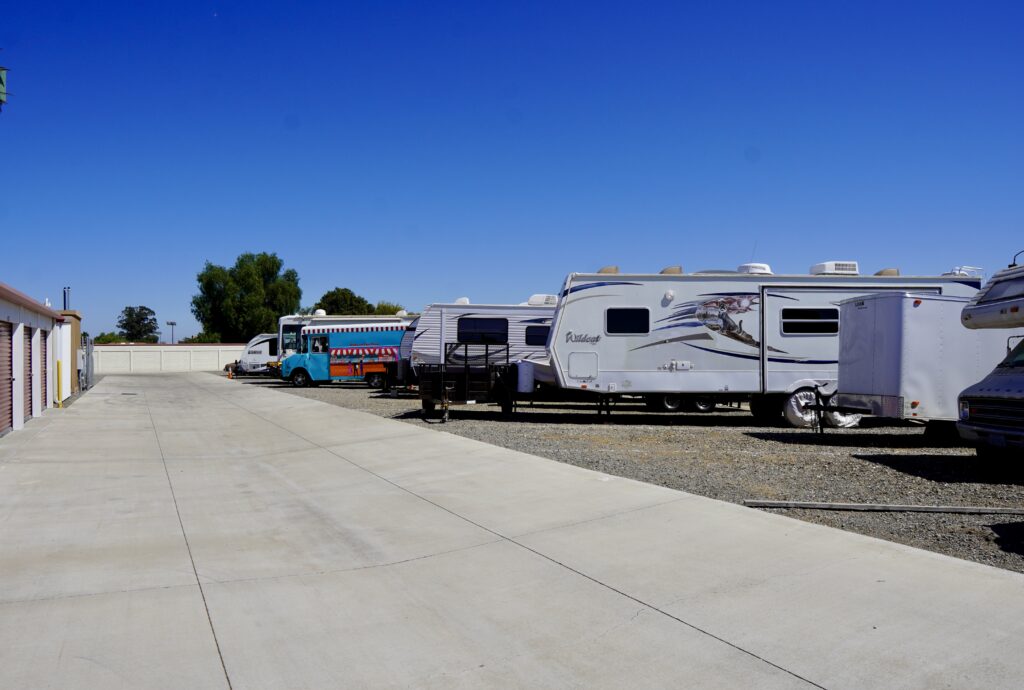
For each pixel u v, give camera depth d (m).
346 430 14.91
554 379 16.17
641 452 11.63
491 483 8.96
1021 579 4.99
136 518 7.55
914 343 11.84
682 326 16.08
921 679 3.66
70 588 5.29
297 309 76.44
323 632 4.50
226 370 47.91
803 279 16.09
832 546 5.86
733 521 6.73
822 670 3.79
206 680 3.86
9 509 7.92
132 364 57.75
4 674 3.89
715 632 4.31
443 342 22.00
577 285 16.11
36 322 18.03
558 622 4.59
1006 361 9.89
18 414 15.51
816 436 13.98
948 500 7.96
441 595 5.13
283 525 7.26
